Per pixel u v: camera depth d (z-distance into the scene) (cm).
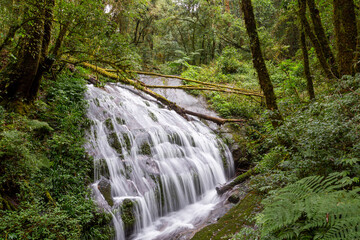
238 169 891
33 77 575
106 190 535
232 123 1048
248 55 1816
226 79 1468
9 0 446
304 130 425
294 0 714
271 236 276
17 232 343
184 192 685
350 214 229
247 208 480
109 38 604
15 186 423
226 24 1859
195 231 484
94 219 461
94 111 728
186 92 1269
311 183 310
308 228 258
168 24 2038
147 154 687
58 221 385
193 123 1009
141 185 607
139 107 898
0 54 610
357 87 463
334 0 566
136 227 534
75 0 560
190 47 2194
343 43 557
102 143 631
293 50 1584
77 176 510
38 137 530
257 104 1084
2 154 400
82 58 655
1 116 463
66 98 659
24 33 517
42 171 472
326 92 582
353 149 337
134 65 686
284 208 278
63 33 601
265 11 1750
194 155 805
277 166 494
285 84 907
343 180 279
